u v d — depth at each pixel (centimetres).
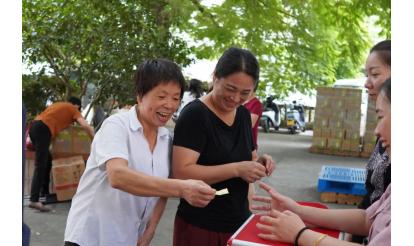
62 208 504
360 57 850
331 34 908
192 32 841
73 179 527
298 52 897
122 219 172
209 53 835
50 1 588
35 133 491
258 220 157
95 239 171
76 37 566
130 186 155
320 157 1005
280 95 1011
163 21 628
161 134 181
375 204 156
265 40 877
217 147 192
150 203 180
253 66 183
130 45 552
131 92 548
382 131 131
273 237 140
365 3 737
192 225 196
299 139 1373
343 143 1034
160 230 451
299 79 973
